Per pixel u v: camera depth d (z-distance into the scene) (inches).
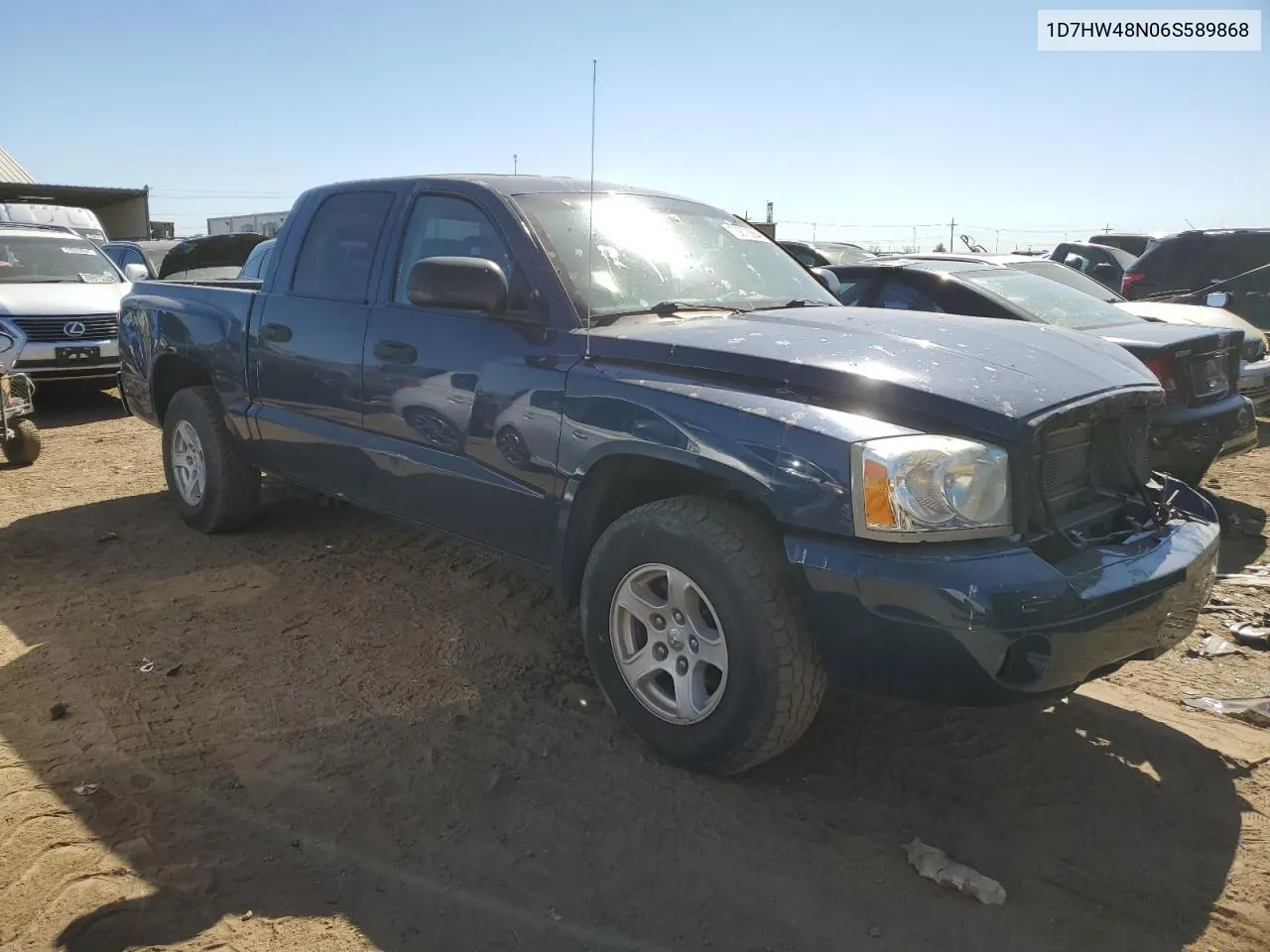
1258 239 410.3
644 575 122.2
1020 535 107.1
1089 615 103.5
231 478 206.4
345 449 170.2
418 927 95.6
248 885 101.1
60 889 99.8
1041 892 102.3
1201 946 94.9
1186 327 236.2
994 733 133.8
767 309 152.3
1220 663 158.6
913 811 116.0
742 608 109.6
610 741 129.4
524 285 141.0
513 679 146.9
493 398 139.6
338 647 157.9
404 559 199.0
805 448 106.2
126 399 241.4
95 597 178.1
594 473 128.1
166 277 475.2
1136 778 123.7
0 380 277.9
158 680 145.6
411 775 121.0
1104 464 125.0
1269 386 285.7
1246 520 231.5
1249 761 128.0
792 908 99.0
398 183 168.4
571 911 98.1
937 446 103.4
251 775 120.8
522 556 143.4
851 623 104.1
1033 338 132.3
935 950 94.0
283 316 181.6
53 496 252.7
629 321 137.3
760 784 120.2
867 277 286.0
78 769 121.7
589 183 165.3
